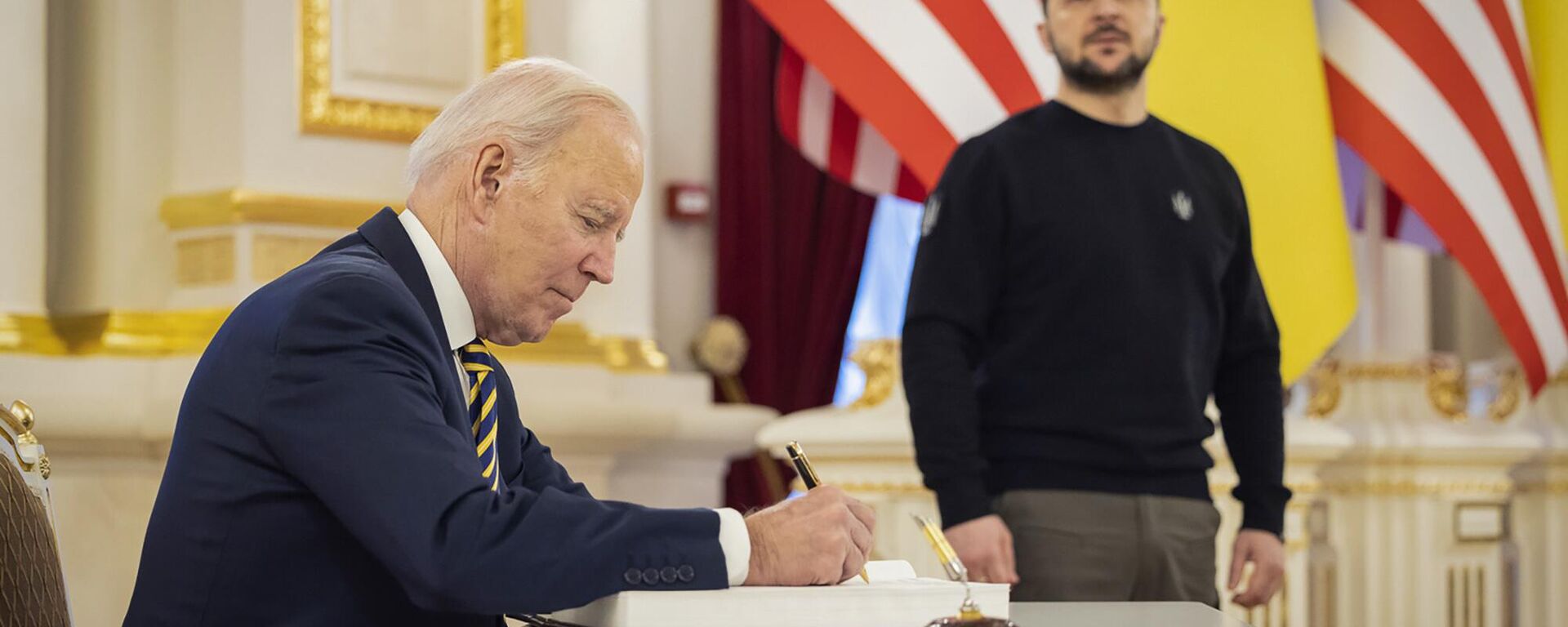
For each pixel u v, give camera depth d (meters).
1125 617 1.70
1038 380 2.46
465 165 1.52
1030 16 3.64
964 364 2.46
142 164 4.26
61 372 3.94
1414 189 3.90
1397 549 4.66
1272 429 2.67
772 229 6.70
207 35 4.24
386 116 4.38
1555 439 4.84
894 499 3.61
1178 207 2.52
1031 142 2.52
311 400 1.35
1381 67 3.93
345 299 1.39
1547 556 4.84
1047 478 2.44
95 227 4.22
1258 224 3.63
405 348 1.40
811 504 1.42
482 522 1.31
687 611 1.29
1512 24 3.99
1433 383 4.77
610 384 4.80
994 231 2.49
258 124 4.18
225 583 1.39
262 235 4.12
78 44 4.26
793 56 3.84
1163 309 2.47
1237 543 2.67
